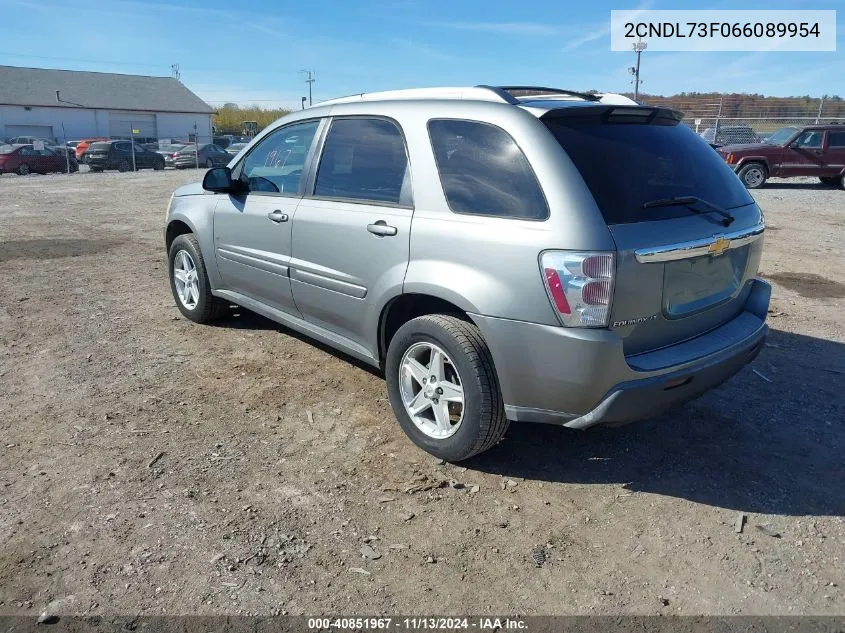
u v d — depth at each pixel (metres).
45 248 9.22
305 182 4.26
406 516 3.05
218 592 2.55
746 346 3.43
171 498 3.14
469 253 3.16
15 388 4.35
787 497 3.24
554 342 2.92
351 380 4.57
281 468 3.43
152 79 58.34
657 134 3.40
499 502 3.18
